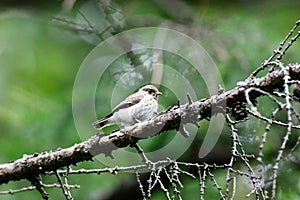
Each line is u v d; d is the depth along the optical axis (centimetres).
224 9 1277
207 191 981
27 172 623
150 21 1296
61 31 1337
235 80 1077
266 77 565
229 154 1043
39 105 1179
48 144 1101
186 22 1282
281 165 990
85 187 1068
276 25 1238
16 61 1277
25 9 1341
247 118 563
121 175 1108
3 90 1198
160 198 1054
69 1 1142
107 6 1291
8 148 1097
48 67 1275
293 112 463
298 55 1120
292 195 970
